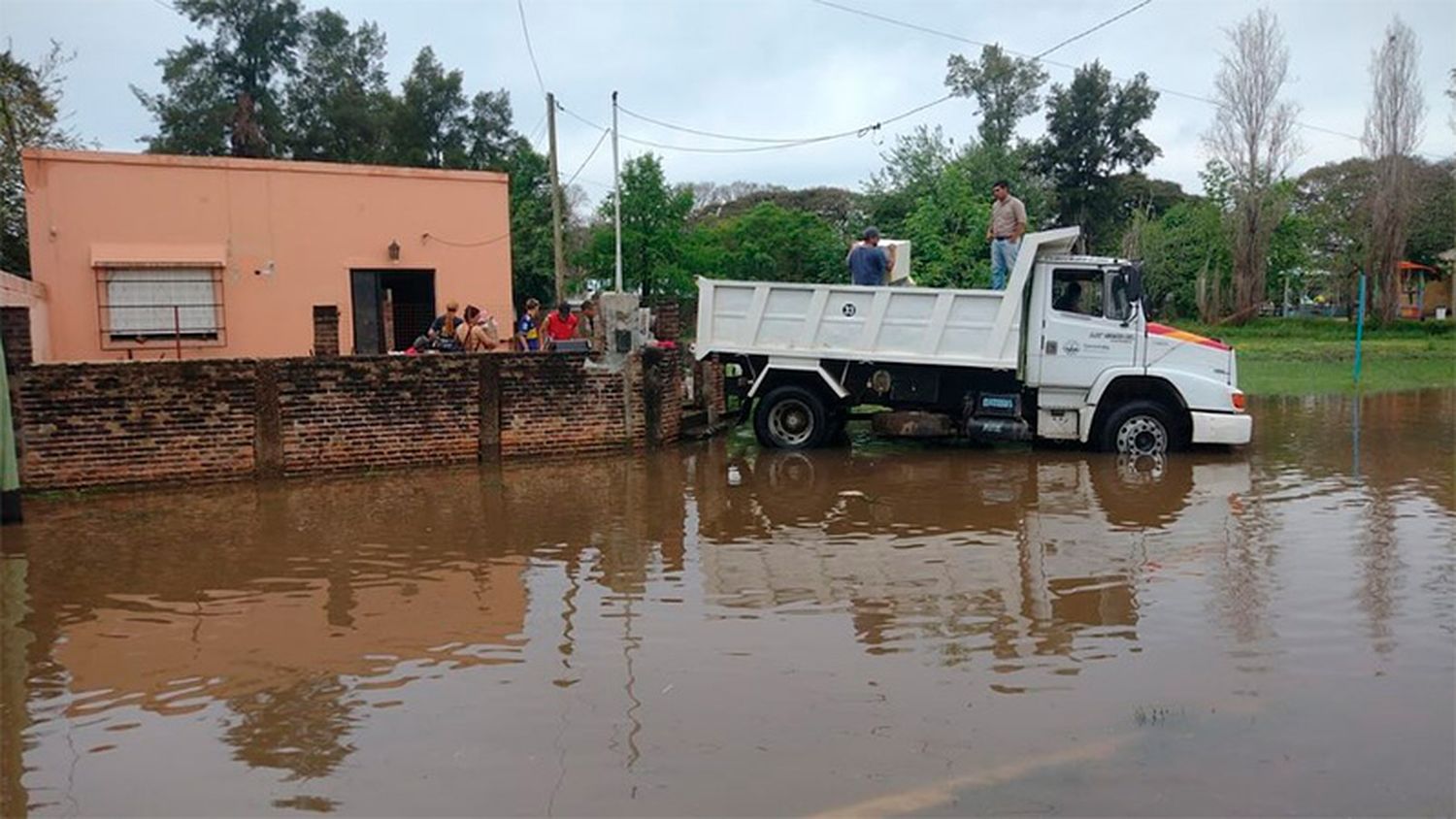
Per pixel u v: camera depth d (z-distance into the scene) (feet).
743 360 51.37
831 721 16.83
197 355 64.18
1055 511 33.60
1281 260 185.57
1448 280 213.46
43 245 60.49
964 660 19.65
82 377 40.14
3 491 34.27
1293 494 36.09
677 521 33.40
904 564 27.12
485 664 20.04
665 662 19.88
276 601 24.82
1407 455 45.42
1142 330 45.39
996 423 47.19
